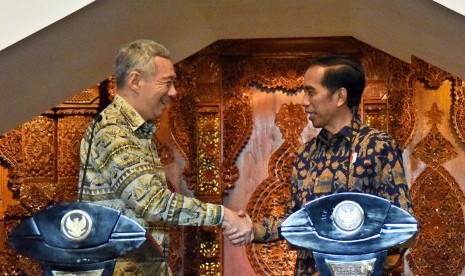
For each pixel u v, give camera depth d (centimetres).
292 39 617
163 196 323
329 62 351
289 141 621
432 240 603
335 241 276
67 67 418
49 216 275
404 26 441
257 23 504
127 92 338
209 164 616
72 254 275
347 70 349
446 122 605
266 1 458
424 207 605
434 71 601
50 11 365
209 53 613
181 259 608
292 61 621
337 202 276
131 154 327
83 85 448
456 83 602
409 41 467
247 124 621
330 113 351
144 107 338
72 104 586
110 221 275
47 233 275
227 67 622
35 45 380
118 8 392
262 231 355
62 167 586
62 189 586
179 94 611
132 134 334
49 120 587
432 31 419
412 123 601
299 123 622
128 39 438
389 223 274
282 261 620
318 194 346
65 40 391
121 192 325
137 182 323
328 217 276
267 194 622
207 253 611
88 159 321
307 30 525
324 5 462
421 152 605
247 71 622
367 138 343
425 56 477
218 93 615
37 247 276
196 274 610
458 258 602
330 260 277
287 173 622
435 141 605
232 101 620
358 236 275
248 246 621
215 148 616
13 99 422
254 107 624
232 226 334
